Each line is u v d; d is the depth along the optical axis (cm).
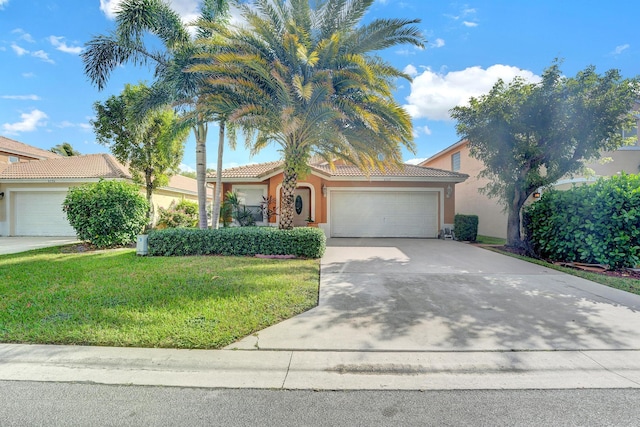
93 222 1266
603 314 553
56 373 362
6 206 1906
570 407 308
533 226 1173
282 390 334
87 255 1121
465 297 648
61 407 302
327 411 299
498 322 514
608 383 350
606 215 916
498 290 701
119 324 474
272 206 1772
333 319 524
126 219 1328
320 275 836
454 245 1489
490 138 1268
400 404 312
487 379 358
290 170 1171
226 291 643
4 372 362
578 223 981
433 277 819
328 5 1020
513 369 377
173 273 802
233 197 1738
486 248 1389
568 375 365
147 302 571
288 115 936
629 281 780
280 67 986
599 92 1093
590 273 872
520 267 955
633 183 905
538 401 318
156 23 1187
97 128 1744
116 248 1319
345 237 1830
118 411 297
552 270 912
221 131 1445
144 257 1067
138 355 395
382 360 393
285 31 1032
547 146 1226
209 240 1109
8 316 504
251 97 1034
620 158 1531
